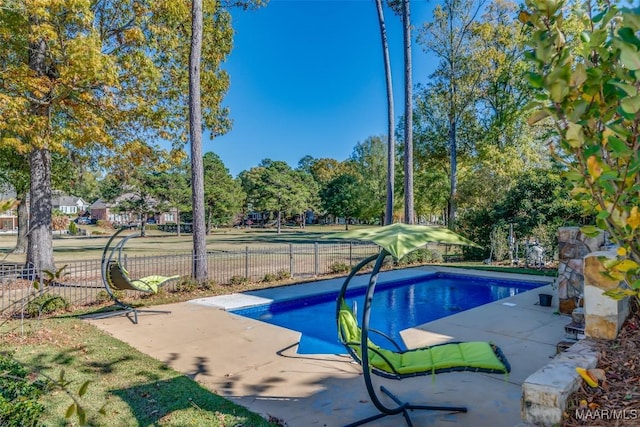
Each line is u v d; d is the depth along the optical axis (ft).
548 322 20.98
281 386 13.28
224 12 43.52
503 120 64.23
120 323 21.24
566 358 8.53
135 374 14.05
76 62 26.86
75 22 29.14
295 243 79.56
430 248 56.49
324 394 12.64
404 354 11.82
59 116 36.94
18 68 27.96
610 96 3.98
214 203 124.88
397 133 81.92
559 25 4.22
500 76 63.62
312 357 16.31
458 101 64.80
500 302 26.03
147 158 38.40
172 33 37.09
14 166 46.42
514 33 61.21
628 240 3.86
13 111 26.53
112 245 75.66
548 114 4.19
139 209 107.96
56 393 12.07
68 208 206.69
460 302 31.96
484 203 55.72
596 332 10.20
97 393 12.32
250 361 15.74
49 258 33.27
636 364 8.40
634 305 11.94
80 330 19.42
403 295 34.27
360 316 27.66
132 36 32.09
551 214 46.14
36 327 19.51
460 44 62.85
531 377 7.50
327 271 40.73
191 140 31.89
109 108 32.53
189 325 20.98
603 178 3.71
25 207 59.52
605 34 4.09
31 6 25.75
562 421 6.77
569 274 22.36
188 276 31.55
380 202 116.16
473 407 11.58
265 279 34.94
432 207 86.58
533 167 57.31
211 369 14.82
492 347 11.54
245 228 172.55
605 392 7.46
